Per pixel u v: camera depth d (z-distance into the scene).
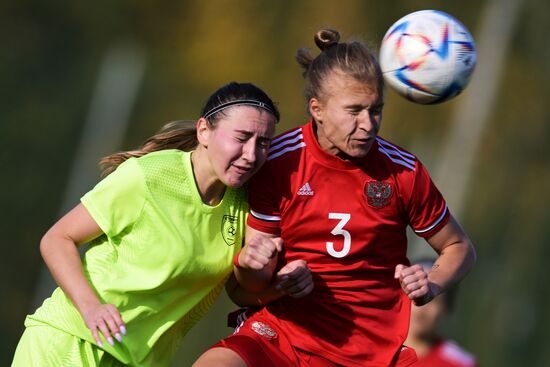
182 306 17.53
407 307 17.70
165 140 18.06
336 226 17.03
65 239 17.05
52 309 17.52
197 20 80.00
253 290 17.41
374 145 17.09
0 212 83.25
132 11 87.94
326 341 17.47
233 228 17.42
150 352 17.41
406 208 17.22
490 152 75.38
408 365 17.61
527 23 79.25
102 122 84.00
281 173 17.05
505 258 74.69
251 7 75.12
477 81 76.00
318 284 17.31
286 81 72.19
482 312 71.56
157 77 82.88
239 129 16.39
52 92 89.06
